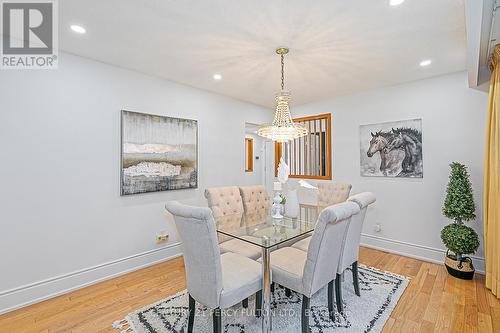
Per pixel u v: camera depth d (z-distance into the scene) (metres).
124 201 2.93
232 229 2.27
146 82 3.11
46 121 2.39
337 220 1.65
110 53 2.54
